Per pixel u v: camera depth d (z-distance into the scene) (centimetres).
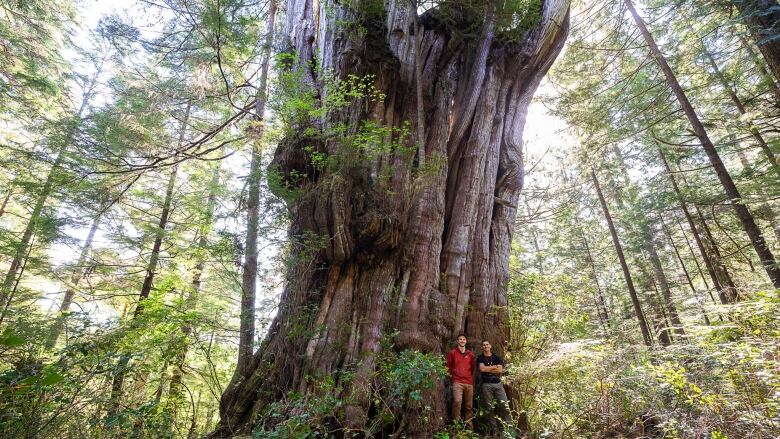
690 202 1465
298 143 761
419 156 780
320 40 975
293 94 784
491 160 955
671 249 2225
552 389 691
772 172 1126
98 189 1037
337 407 549
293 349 665
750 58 1149
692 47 1155
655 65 1416
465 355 672
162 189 1366
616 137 1392
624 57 1466
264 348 710
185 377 992
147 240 1213
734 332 555
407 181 743
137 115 1048
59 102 1343
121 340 659
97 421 439
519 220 1762
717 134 1565
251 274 820
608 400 573
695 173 1764
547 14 1082
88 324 544
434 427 580
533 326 911
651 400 538
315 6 1066
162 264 1291
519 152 1023
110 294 1247
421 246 763
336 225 676
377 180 712
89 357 480
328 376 579
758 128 1128
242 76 1120
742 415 434
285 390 628
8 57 1189
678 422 483
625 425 555
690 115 1156
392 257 728
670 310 1745
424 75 966
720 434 421
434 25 1062
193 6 891
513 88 1084
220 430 622
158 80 1132
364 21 864
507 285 874
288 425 480
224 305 1284
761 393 449
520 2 946
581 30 1448
